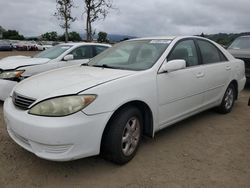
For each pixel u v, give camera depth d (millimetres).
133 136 3535
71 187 2998
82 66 4438
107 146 3260
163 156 3727
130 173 3289
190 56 4535
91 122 3020
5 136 4258
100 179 3156
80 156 3025
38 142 2986
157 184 3088
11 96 3674
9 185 3002
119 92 3271
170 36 4602
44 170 3311
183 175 3277
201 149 3977
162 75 3857
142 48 4352
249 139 4371
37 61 6727
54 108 2969
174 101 4070
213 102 5098
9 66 6137
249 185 3107
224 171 3389
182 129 4730
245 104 6535
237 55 8539
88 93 3055
